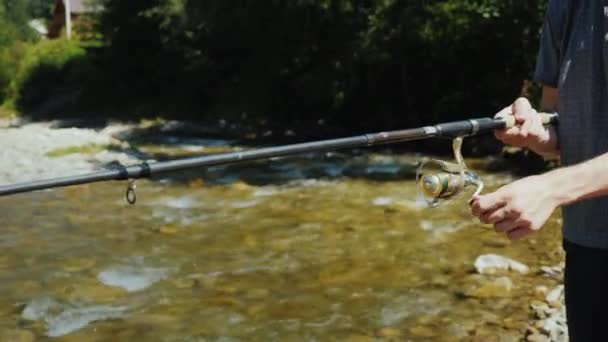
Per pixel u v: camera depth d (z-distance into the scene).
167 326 5.35
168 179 11.41
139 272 6.64
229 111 20.27
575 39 2.00
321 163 12.71
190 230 8.18
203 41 21.69
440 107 15.20
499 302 5.54
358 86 16.66
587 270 2.00
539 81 2.19
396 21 15.01
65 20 41.19
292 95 18.89
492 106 14.67
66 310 5.72
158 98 22.78
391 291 5.93
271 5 18.16
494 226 1.56
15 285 6.32
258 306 5.70
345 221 8.38
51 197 10.15
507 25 13.98
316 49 17.61
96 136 16.59
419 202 9.20
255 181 11.18
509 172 11.50
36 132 17.16
